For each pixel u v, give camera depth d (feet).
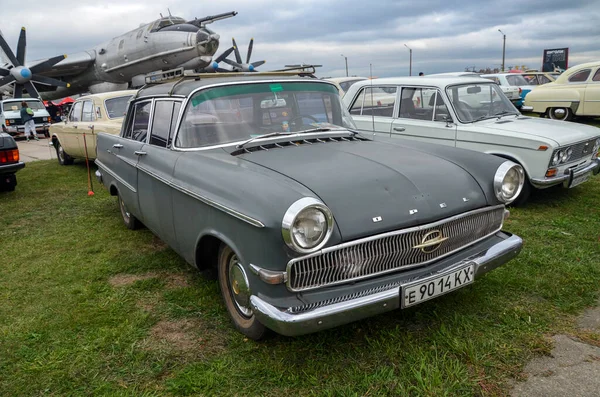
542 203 19.03
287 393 8.05
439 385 7.95
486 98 21.63
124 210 17.48
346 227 8.07
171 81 13.46
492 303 10.71
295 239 7.54
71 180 28.60
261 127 11.93
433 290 8.62
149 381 8.52
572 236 14.93
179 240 11.46
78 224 18.72
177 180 10.85
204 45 66.23
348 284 8.29
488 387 7.94
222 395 8.06
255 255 8.23
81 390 8.34
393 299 8.18
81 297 11.90
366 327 9.89
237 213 8.42
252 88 12.09
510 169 10.17
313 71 14.21
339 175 9.11
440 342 9.22
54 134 34.12
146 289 12.26
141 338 9.90
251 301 8.22
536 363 8.54
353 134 12.67
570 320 9.98
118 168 15.56
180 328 10.27
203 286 12.28
